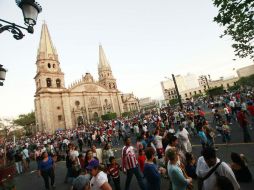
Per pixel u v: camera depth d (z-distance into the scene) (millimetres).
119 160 15633
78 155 10305
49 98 71562
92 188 4738
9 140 54531
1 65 6254
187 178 5133
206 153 4195
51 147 21281
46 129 67562
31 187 12172
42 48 76375
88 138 26188
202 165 4367
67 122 72375
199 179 4352
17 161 17344
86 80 85250
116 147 22766
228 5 8188
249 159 9375
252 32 10172
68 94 76312
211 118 26672
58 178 13516
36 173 16641
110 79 98688
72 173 9836
